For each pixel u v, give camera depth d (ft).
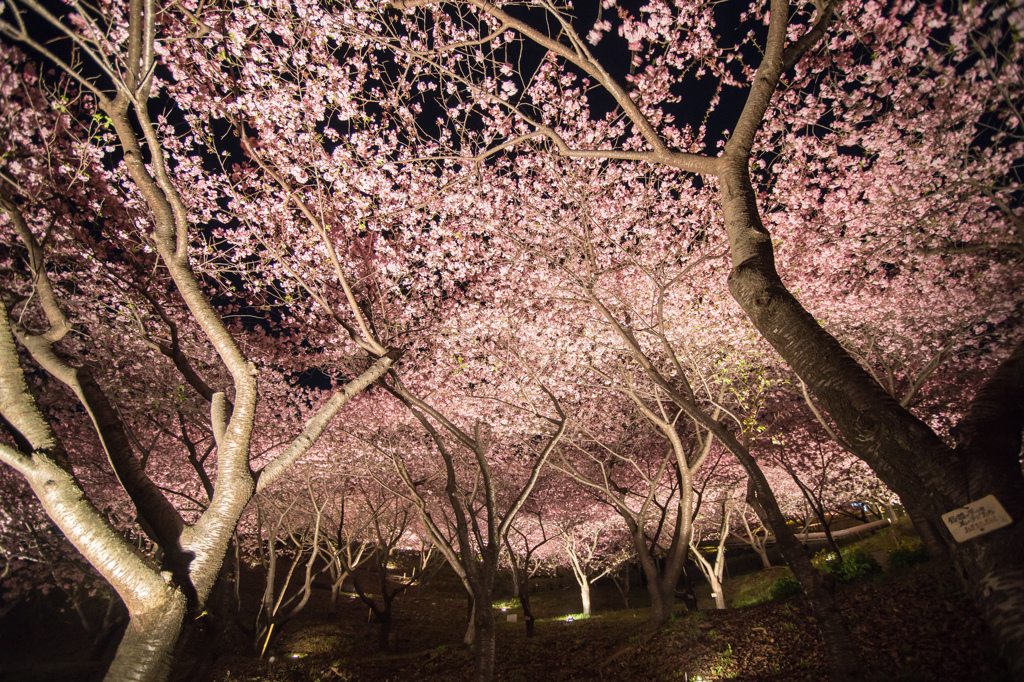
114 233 36.47
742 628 41.22
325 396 64.64
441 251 43.73
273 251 32.81
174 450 64.44
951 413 54.24
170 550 16.52
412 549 127.95
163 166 18.26
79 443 57.62
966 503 9.33
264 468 18.21
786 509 91.45
